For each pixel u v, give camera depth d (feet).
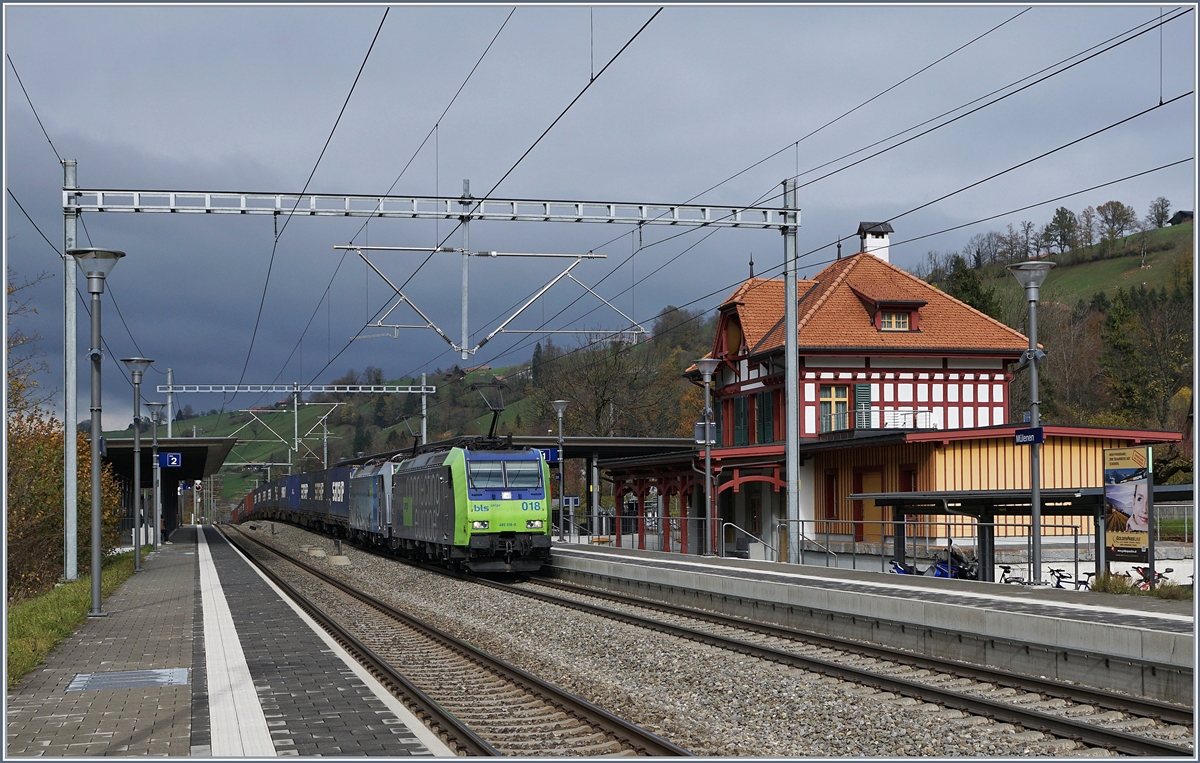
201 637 51.03
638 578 75.92
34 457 83.87
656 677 43.62
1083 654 39.63
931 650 47.60
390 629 58.08
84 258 60.13
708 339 273.95
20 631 49.29
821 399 118.83
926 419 120.06
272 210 69.72
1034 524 61.62
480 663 44.88
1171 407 200.64
